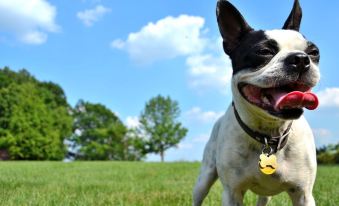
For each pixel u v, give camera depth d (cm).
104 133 1115
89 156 1107
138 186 158
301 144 75
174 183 171
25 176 202
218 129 91
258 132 73
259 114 71
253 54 69
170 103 995
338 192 123
